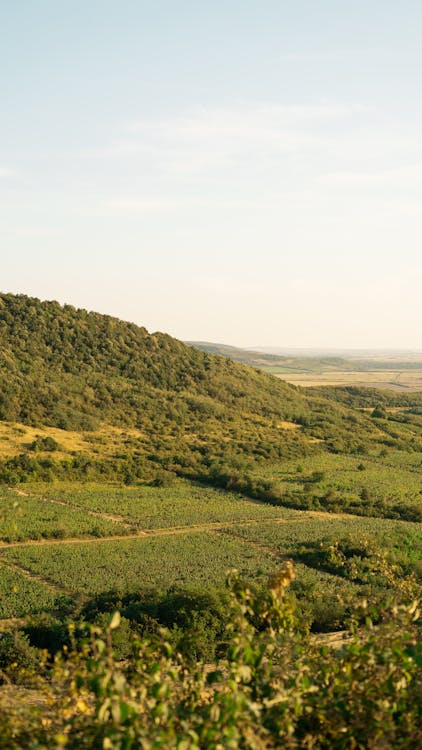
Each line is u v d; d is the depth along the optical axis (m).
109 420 111.12
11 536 58.12
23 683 15.97
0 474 79.88
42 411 104.81
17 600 41.06
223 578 47.84
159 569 50.94
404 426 148.12
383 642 9.09
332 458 112.75
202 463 98.00
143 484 87.56
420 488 93.69
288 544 60.94
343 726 8.09
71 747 7.73
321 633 33.94
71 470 86.06
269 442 114.19
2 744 7.29
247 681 8.44
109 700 7.32
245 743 7.43
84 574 48.66
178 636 31.28
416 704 8.48
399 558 52.53
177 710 8.20
